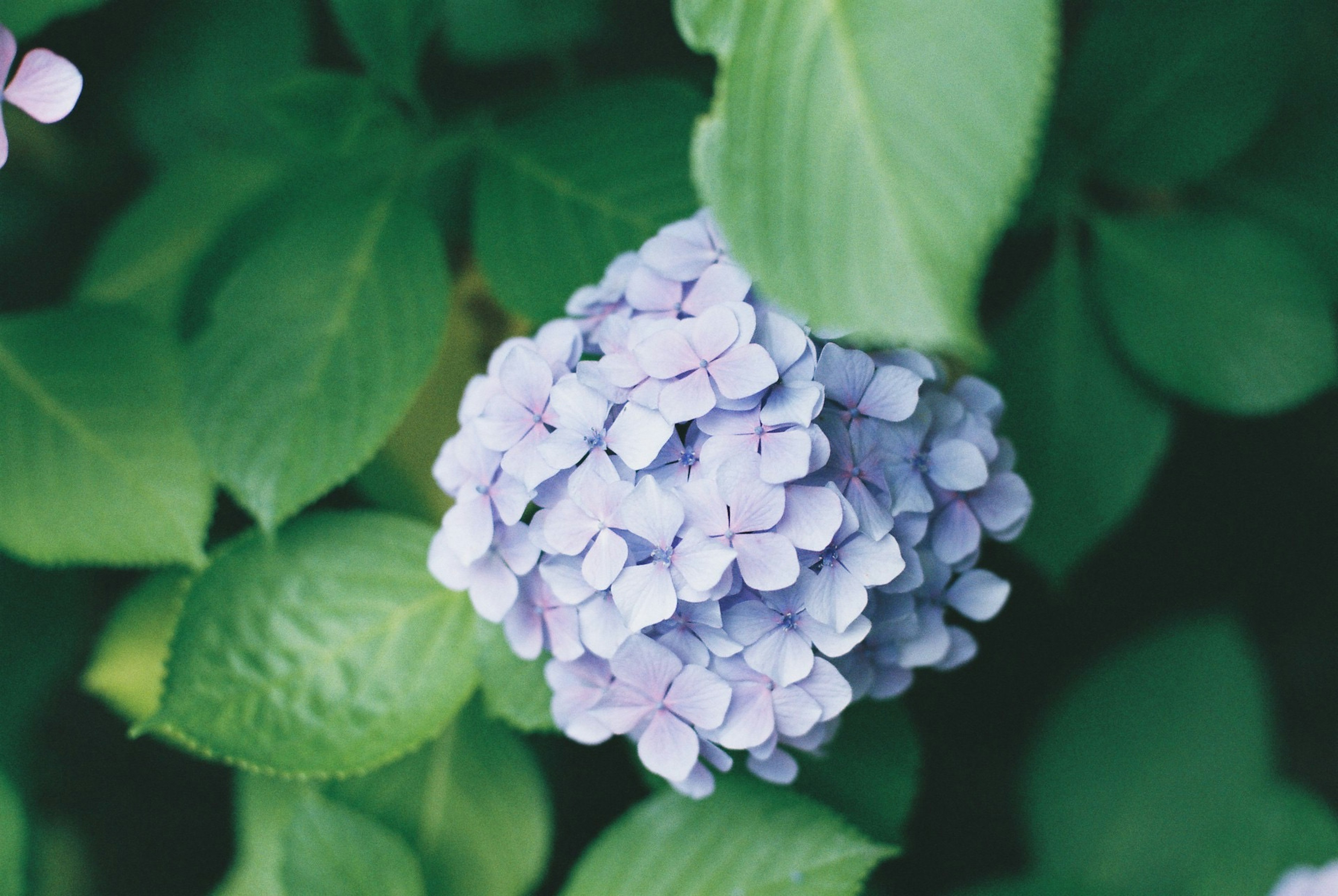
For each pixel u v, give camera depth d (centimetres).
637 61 91
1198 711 88
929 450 71
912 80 61
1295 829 85
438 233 78
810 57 62
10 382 79
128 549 78
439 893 80
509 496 70
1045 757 88
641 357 68
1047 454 81
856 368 69
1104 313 82
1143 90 80
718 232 70
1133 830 87
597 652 69
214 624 76
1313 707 96
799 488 68
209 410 76
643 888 77
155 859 95
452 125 80
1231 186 85
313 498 75
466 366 85
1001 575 94
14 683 86
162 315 84
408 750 76
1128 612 95
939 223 61
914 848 95
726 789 77
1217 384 81
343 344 76
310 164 82
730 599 69
